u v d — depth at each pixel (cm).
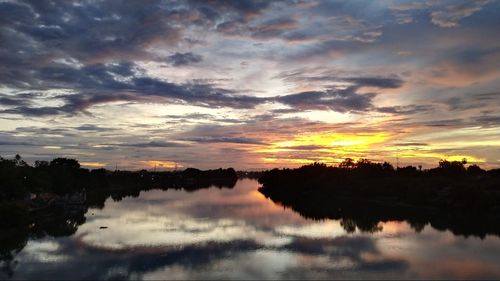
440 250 5831
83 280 4478
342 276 4569
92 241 6569
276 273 4691
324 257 5425
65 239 6794
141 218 9319
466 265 5016
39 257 5519
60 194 14225
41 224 8581
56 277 4588
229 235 7044
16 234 7338
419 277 4531
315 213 10338
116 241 6550
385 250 5838
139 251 5816
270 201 14150
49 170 14912
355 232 7362
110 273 4728
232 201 14175
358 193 15362
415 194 12475
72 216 9856
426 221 8788
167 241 6512
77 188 16300
